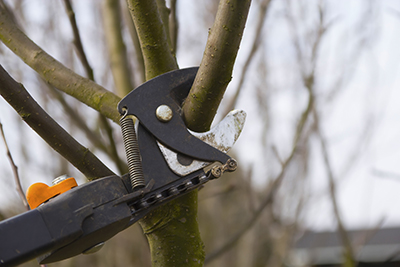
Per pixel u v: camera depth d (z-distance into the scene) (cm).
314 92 299
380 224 330
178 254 130
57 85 158
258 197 421
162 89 115
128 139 108
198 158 111
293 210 412
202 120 116
